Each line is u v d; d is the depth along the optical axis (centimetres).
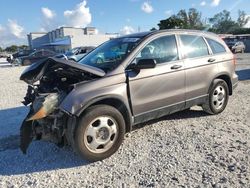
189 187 370
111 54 531
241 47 3606
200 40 623
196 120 626
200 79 600
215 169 409
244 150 463
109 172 423
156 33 549
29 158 487
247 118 631
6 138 591
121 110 489
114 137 470
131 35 575
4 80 1582
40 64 476
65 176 421
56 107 429
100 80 461
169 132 561
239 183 371
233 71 683
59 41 6450
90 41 6175
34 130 454
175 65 552
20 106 861
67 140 458
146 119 523
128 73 488
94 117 444
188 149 480
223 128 571
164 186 376
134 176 407
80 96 434
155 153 473
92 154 448
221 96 657
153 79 515
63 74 491
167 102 543
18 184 406
